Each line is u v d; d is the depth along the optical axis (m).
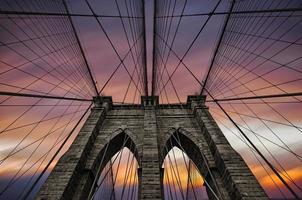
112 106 23.55
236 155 14.97
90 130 18.17
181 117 21.86
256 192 12.02
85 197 14.55
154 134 17.94
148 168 14.37
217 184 14.52
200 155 17.69
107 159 19.14
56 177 13.23
